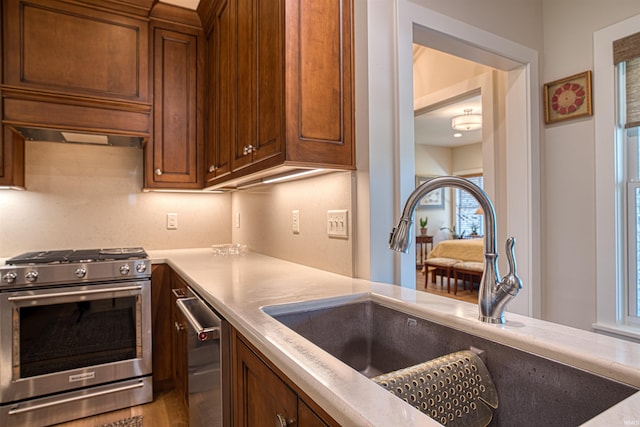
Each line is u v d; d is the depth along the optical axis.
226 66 1.98
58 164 2.45
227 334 1.12
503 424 0.78
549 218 2.03
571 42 1.95
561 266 1.97
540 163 2.04
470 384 0.77
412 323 1.06
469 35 1.73
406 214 0.89
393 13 1.51
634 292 1.76
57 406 1.92
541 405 0.72
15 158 2.13
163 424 1.93
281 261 2.06
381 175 1.45
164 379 2.27
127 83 2.26
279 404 0.77
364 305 1.23
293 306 1.12
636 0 1.71
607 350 0.68
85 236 2.52
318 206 1.73
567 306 1.94
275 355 0.74
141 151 2.69
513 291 0.84
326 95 1.40
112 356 2.06
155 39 2.40
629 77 1.76
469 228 7.79
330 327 1.17
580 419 0.66
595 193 1.84
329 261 1.65
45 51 2.05
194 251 2.67
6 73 1.96
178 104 2.46
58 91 2.07
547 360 0.72
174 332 2.21
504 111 2.16
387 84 1.48
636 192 1.76
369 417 0.49
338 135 1.43
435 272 5.73
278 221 2.16
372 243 1.43
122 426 1.91
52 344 1.92
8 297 1.81
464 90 2.35
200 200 2.90
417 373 0.71
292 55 1.33
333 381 0.60
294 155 1.33
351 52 1.46
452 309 1.00
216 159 2.20
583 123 1.89
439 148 7.87
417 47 2.65
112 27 2.23
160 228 2.75
